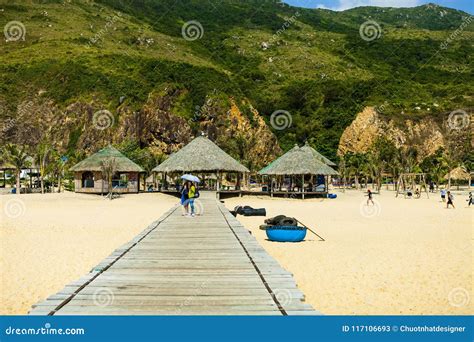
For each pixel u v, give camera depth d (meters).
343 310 8.37
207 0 146.00
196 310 6.25
